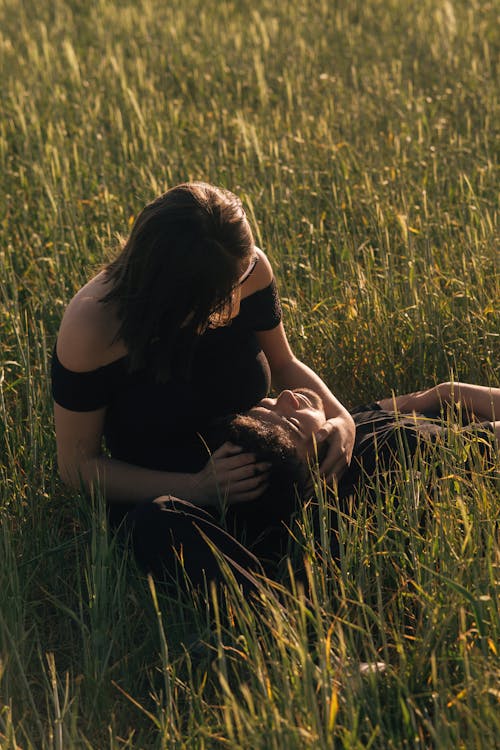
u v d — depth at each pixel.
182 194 2.28
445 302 3.74
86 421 2.58
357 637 2.32
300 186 4.90
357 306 3.80
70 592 2.67
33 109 6.20
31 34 9.01
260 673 2.00
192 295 2.29
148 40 8.45
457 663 2.11
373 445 2.77
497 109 6.17
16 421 3.23
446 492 2.46
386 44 8.09
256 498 2.52
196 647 2.33
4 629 2.26
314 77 7.18
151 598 2.49
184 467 2.61
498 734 1.86
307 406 2.71
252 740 1.89
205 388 2.58
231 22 9.26
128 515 2.50
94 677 2.25
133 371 2.45
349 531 2.46
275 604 2.22
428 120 6.03
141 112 6.21
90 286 2.49
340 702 2.04
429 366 3.58
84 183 5.20
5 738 2.02
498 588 2.21
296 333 3.64
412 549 2.37
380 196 4.73
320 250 4.39
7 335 3.73
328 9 9.56
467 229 4.18
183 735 2.13
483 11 8.98
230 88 7.23
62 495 3.01
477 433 2.72
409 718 1.96
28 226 4.69
